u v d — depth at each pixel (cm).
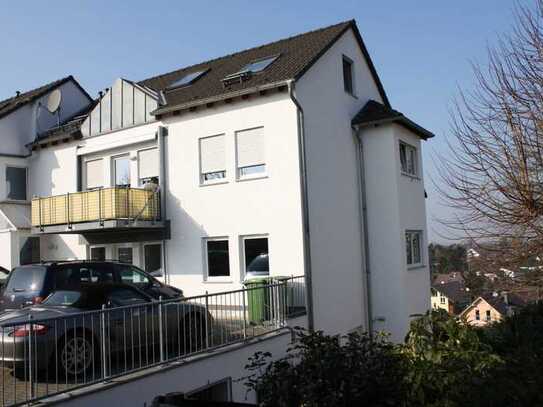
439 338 573
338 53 1602
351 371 527
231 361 945
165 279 1556
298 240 1342
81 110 2148
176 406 468
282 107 1383
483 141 979
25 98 2047
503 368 543
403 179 1636
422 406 502
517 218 922
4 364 723
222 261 1474
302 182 1348
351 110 1636
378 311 1573
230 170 1456
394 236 1567
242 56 1858
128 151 1684
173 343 897
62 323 768
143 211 1527
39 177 1927
